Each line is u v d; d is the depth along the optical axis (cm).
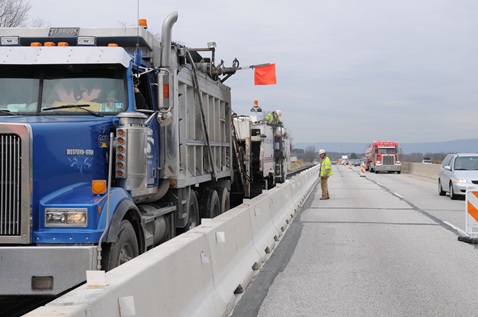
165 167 917
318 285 827
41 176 622
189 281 566
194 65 1114
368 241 1223
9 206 600
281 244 1190
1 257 578
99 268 582
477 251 1101
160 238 941
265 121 2478
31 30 871
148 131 789
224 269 725
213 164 1280
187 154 1070
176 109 939
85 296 377
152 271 469
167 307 494
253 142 2252
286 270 932
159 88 809
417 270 928
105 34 884
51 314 338
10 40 823
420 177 4831
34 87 770
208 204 1245
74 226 605
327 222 1559
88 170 675
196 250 604
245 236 905
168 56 829
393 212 1817
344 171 6531
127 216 723
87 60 762
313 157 13712
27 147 604
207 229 684
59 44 795
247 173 1834
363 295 769
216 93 1332
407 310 698
